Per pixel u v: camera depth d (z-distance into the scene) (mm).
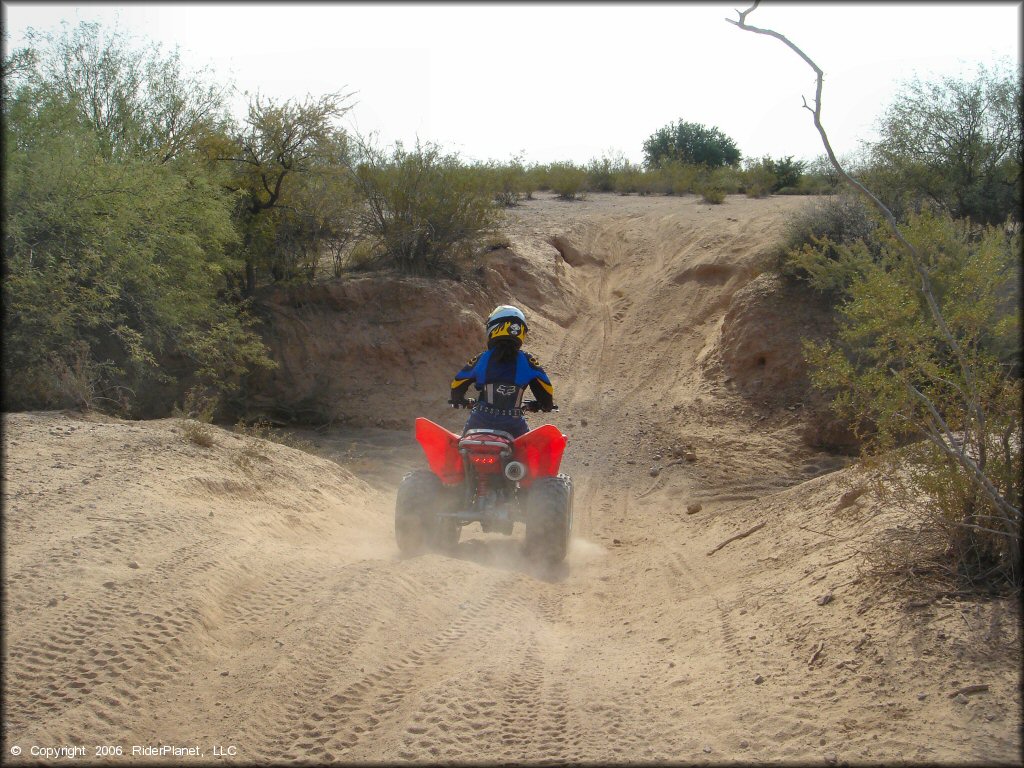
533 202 27016
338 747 3672
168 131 15352
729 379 14969
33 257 10539
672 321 17859
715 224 21688
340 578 5766
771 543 6797
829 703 3740
